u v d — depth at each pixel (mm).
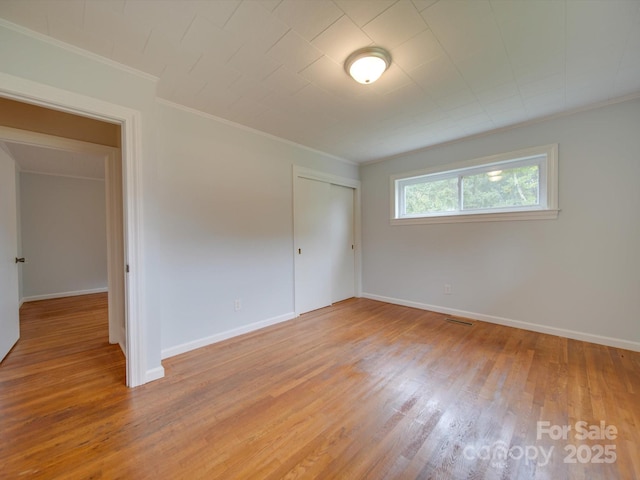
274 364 2268
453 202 3600
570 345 2586
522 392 1839
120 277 2711
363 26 1554
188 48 1730
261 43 1693
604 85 2213
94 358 2408
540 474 1224
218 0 1369
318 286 3924
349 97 2355
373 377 2053
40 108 2252
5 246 2473
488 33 1612
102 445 1399
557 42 1692
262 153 3146
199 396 1824
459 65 1923
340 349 2549
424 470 1249
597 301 2619
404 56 1819
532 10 1445
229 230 2854
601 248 2590
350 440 1435
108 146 2609
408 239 3988
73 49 1683
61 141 2357
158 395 1838
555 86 2219
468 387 1908
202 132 2641
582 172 2658
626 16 1480
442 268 3652
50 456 1328
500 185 3219
